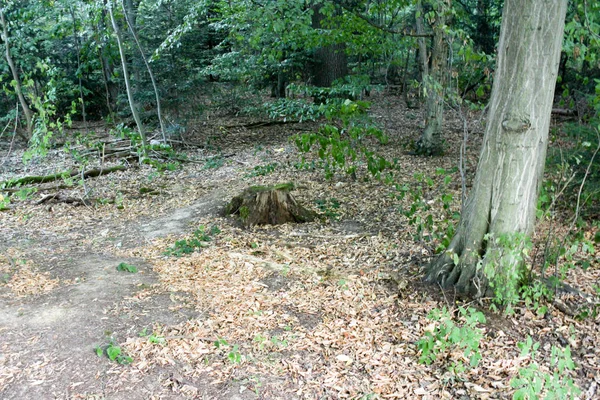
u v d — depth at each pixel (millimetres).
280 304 4531
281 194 7027
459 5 9430
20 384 3385
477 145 11164
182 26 10148
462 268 4402
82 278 5270
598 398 3152
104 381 3410
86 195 8719
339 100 10094
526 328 3893
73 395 3266
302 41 10266
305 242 6230
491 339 3771
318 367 3551
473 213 4289
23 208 8242
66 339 3947
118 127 12453
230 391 3303
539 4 3617
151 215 7832
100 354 3693
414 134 12773
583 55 4727
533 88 3787
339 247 5965
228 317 4285
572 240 4523
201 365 3584
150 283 5090
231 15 9516
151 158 11602
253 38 9016
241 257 5746
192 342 3869
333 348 3781
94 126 16750
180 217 7621
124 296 4758
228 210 7539
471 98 12109
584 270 4770
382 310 4312
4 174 10727
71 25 13297
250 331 4051
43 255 6109
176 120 13336
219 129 14836
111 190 9273
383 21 12664
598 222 5020
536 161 3984
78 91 16766
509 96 3875
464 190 4523
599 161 5551
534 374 2941
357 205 7574
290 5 8344
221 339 3900
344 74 14469
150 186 9547
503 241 3977
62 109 17422
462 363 3510
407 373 3449
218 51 14969
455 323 3982
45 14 13289
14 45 13516
